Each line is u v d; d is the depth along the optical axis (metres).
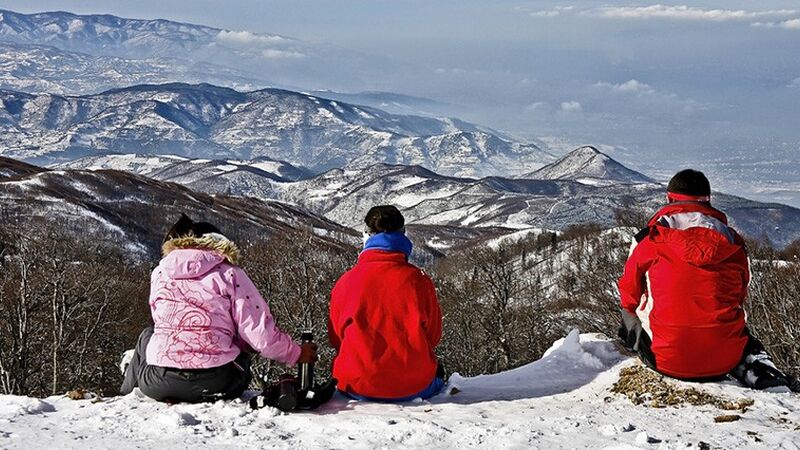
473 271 53.97
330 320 6.59
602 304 38.69
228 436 5.31
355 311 6.36
